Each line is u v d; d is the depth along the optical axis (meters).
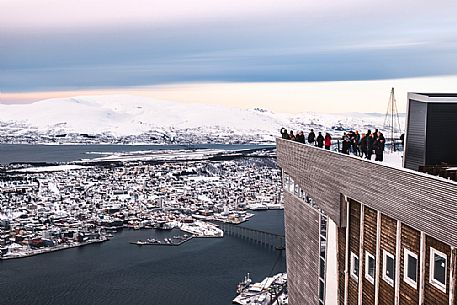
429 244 15.84
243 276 118.62
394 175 17.59
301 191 31.34
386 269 19.09
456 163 23.03
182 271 123.75
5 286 116.31
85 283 116.81
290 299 35.25
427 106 22.91
